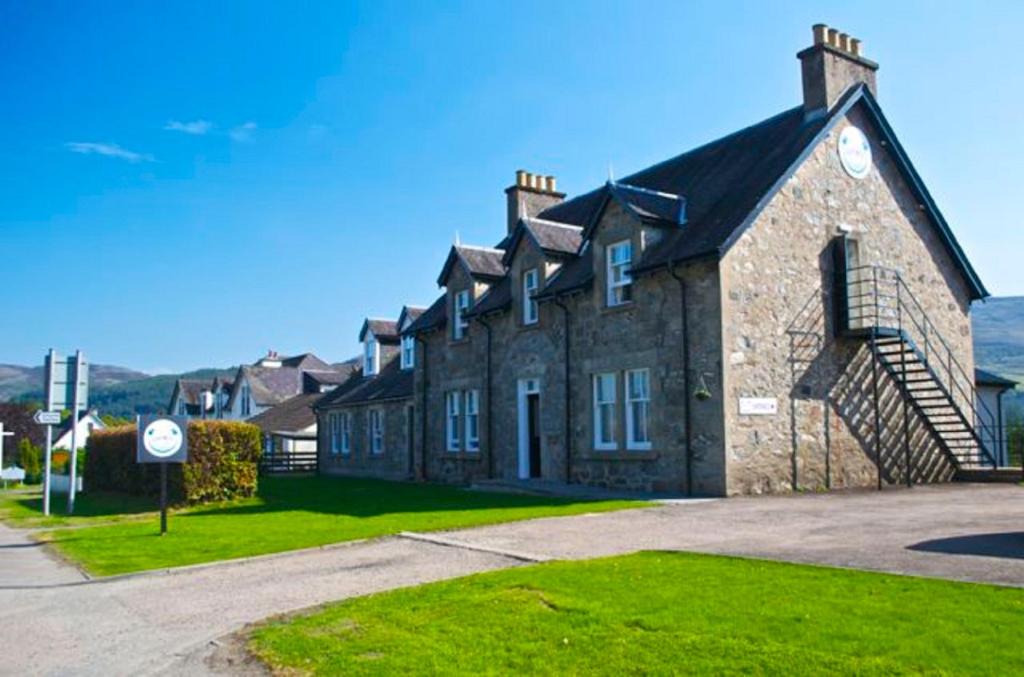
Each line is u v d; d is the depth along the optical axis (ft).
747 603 26.84
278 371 215.92
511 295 88.63
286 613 30.68
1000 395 98.63
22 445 193.26
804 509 53.21
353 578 37.24
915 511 50.29
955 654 20.97
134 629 30.42
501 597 29.73
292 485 103.96
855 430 71.97
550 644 24.16
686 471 65.98
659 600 27.81
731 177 75.66
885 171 78.84
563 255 83.46
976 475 76.95
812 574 30.89
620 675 21.43
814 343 70.08
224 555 45.42
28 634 30.37
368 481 108.99
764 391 65.98
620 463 72.59
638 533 45.29
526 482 79.10
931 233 82.48
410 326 109.91
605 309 74.43
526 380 86.07
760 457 65.05
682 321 67.05
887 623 23.79
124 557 46.44
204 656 26.25
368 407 125.18
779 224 68.85
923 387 78.38
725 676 20.66
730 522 48.14
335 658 24.57
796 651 21.81
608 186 73.82
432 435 102.83
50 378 75.00
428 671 22.75
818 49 74.74
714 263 64.85
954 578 29.43
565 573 33.06
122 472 96.12
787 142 74.28
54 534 59.98
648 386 70.44
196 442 79.15
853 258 75.25
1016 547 35.35
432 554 41.96
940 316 82.12
